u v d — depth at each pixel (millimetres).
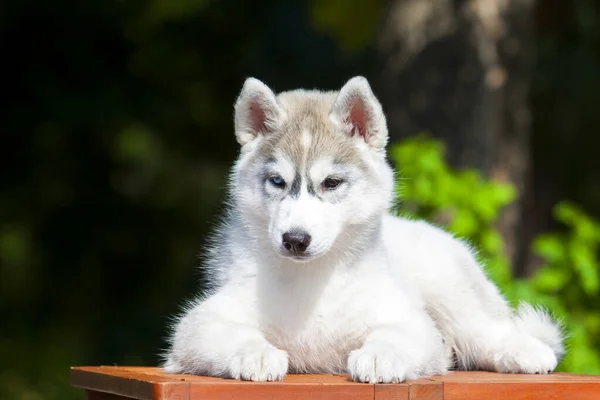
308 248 7035
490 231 12148
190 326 7461
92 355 18375
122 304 20078
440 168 12281
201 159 20781
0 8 18172
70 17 18562
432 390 6617
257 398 6402
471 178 12453
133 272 20266
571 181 19969
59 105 18484
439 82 14602
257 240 7527
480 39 14531
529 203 16156
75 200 19719
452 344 8617
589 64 18750
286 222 7090
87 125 18875
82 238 19891
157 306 19656
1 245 19781
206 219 20562
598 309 12281
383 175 7582
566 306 12250
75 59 18828
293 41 18844
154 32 19375
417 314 7602
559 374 7863
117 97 19016
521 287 11742
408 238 8617
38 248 19859
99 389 7539
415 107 14688
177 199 20750
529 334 8555
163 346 18312
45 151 19125
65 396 18719
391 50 15000
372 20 16297
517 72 14859
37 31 18609
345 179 7352
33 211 19609
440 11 14672
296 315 7430
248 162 7602
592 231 12508
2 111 18688
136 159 20234
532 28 15281
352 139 7555
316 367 7625
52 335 19703
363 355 6691
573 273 12305
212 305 7531
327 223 7188
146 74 19453
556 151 19656
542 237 13469
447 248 8664
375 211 7492
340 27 16594
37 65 18672
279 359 6766
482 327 8461
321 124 7527
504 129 14797
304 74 18703
